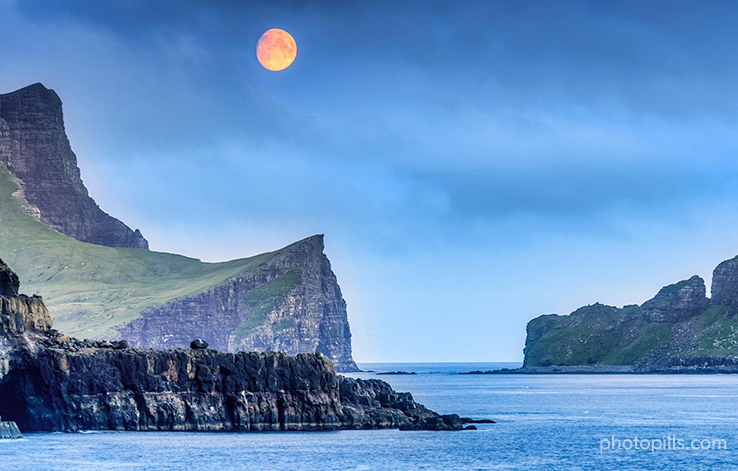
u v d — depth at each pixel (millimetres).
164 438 147625
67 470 121062
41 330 156000
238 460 131625
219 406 157625
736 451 156250
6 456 129750
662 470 134875
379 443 151500
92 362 153000
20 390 151250
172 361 156625
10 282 152375
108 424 152250
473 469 131375
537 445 159750
